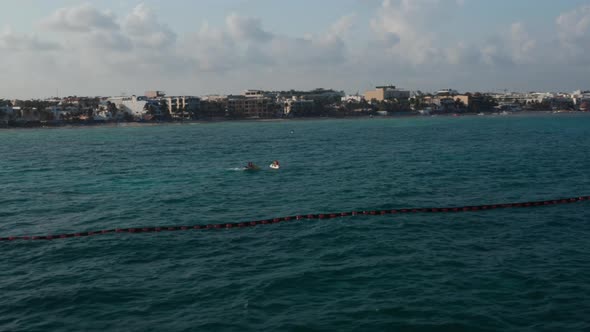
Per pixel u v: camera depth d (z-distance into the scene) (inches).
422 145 4320.9
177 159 3432.6
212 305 893.2
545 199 1796.3
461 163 2925.7
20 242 1332.4
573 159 3038.9
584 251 1170.0
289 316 845.2
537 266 1068.5
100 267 1112.8
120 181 2405.3
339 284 981.2
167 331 801.6
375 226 1428.4
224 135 6560.0
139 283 1006.4
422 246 1221.7
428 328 800.9
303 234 1354.6
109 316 859.4
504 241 1263.5
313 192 2003.0
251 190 2081.7
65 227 1486.2
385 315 844.6
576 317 830.5
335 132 6806.1
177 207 1748.3
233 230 1421.0
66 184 2338.8
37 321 847.7
